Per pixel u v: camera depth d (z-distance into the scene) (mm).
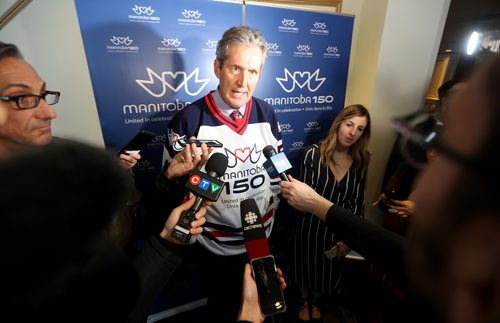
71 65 1748
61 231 255
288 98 2131
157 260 680
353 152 1712
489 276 208
